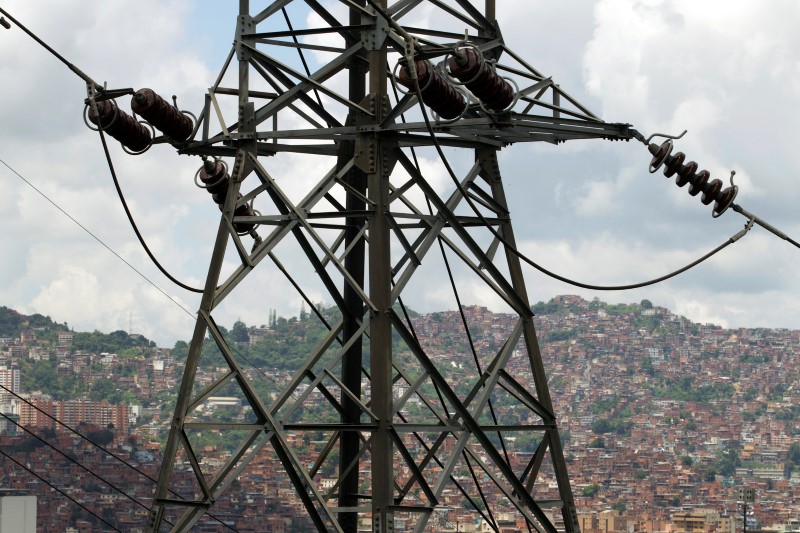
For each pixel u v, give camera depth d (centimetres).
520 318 2230
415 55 1983
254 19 2191
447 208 2123
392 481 2038
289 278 2214
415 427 2059
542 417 2227
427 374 2081
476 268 2161
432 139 2039
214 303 2050
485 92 2002
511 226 2272
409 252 2105
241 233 2358
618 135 2205
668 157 2208
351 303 2302
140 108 2195
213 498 1988
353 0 2312
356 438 2311
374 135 2100
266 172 2138
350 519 2314
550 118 2117
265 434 2016
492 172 2272
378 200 2086
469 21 2312
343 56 2153
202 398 2017
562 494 2223
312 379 2278
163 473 2011
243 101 2181
